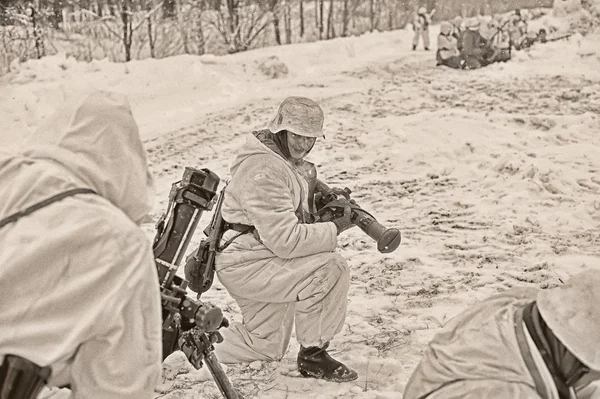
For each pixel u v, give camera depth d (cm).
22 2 2438
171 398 430
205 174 347
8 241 231
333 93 1730
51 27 2702
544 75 1886
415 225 817
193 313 310
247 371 461
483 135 1194
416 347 498
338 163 1116
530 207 865
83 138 257
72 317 227
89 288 229
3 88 1653
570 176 951
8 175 246
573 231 783
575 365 223
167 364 474
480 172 1011
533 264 677
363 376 457
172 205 350
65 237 231
